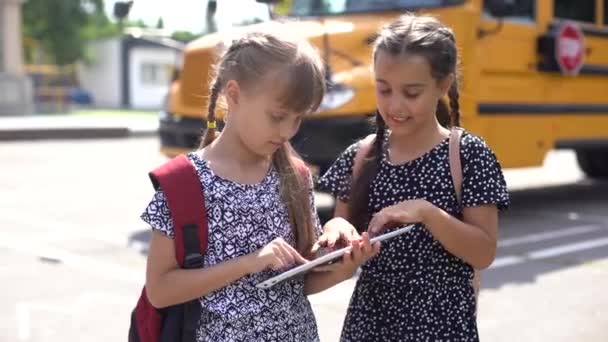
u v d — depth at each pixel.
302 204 1.99
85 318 4.39
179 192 1.84
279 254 1.82
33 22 38.81
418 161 2.18
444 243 2.06
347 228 2.03
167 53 39.16
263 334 1.90
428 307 2.15
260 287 1.83
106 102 39.41
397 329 2.18
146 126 19.55
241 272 1.82
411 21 2.12
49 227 6.91
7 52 22.48
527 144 6.95
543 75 7.04
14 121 20.02
